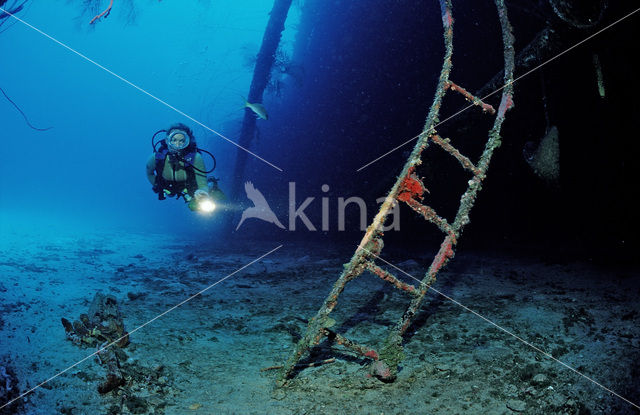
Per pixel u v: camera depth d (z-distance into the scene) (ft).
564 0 14.61
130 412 10.05
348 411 10.32
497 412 10.14
